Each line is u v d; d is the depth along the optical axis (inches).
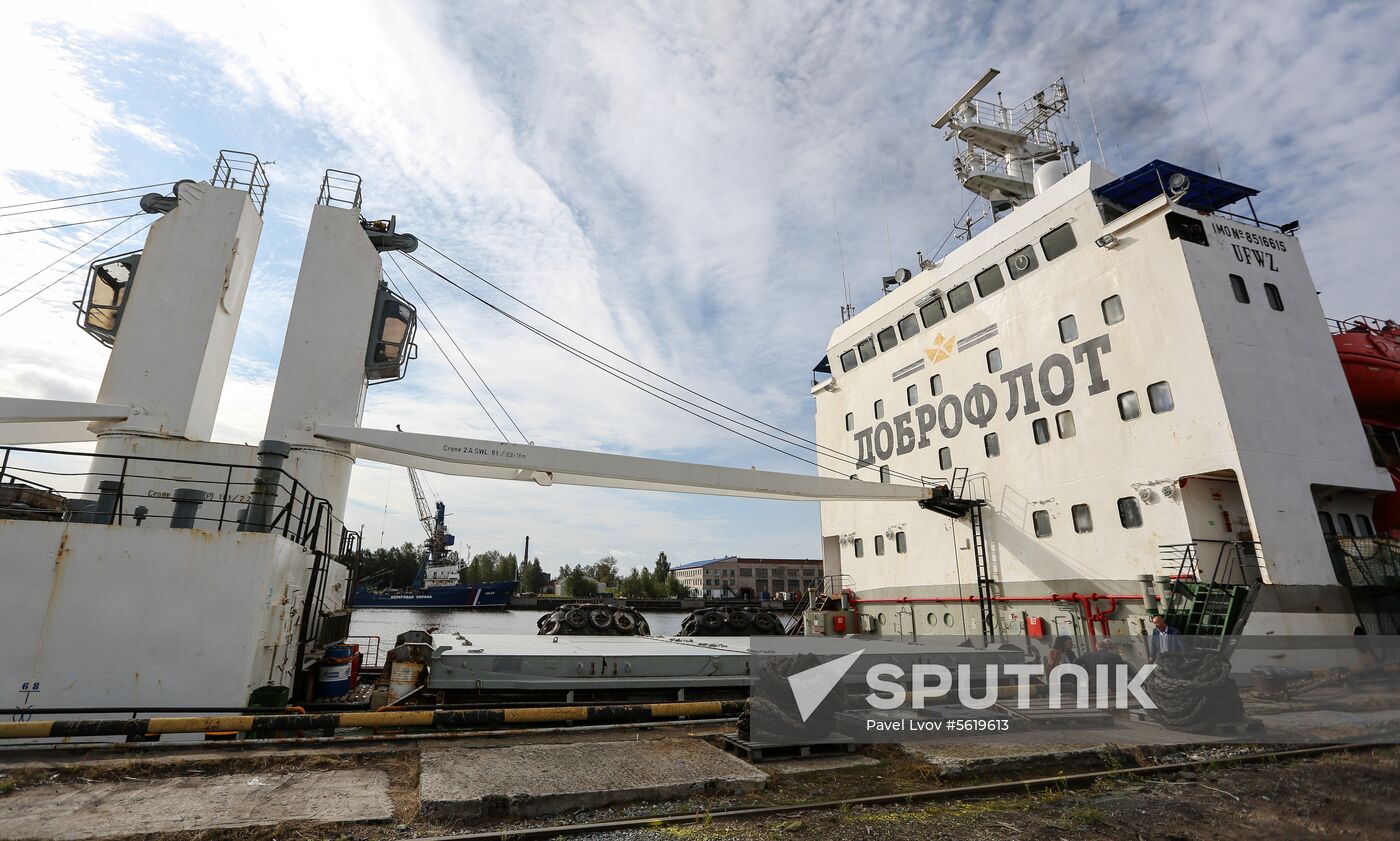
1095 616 725.9
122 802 245.8
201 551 383.6
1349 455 685.9
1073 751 356.8
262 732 339.0
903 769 334.6
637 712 406.0
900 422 1047.0
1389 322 871.7
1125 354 737.0
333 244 754.8
